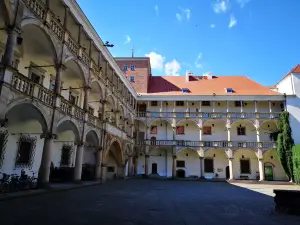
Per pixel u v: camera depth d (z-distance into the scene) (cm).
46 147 1672
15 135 1945
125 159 3703
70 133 2742
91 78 2469
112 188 2162
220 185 3259
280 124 4338
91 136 2741
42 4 1627
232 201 1597
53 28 1767
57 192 1630
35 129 2117
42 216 899
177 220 944
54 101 1767
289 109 4372
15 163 1944
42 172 1638
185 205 1357
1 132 1811
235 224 901
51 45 1767
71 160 2758
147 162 4372
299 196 1127
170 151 4609
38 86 1584
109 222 861
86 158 2948
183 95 4638
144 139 4566
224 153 4553
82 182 2202
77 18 2162
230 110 4734
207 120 4556
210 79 5406
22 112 1744
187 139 4662
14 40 1341
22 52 1942
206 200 1616
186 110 4712
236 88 4994
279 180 4331
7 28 1326
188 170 4525
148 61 5269
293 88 4469
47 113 1689
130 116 4247
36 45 1895
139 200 1475
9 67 1302
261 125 4544
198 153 4369
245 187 2997
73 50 2069
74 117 2089
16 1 1366
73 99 2769
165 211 1130
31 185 1641
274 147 4278
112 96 3150
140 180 3631
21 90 1439
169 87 5181
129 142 3994
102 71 2773
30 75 2048
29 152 2103
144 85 5044
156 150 4656
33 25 1569
